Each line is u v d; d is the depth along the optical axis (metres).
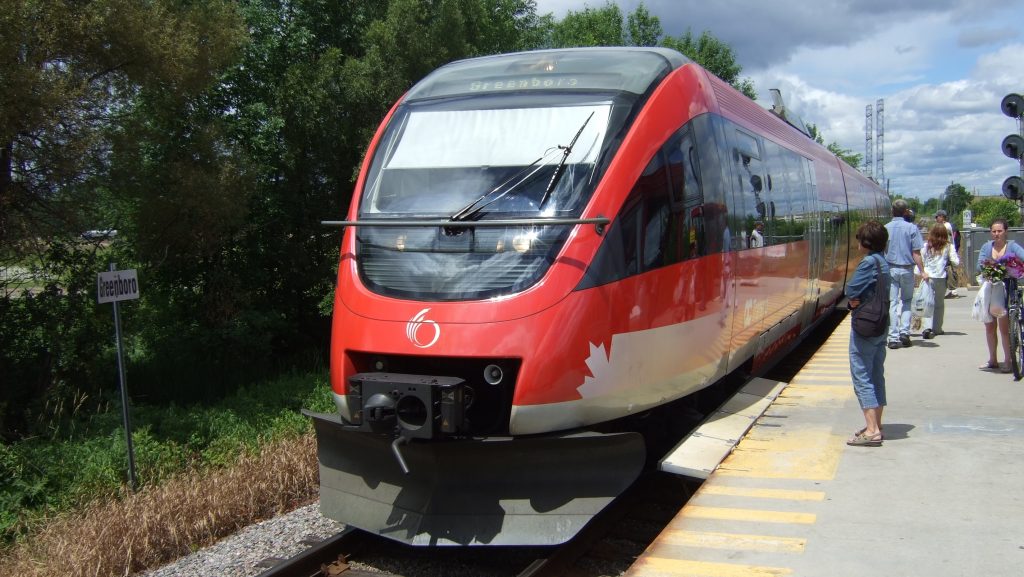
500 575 5.19
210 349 16.33
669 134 5.88
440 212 5.41
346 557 5.38
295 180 18.25
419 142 5.88
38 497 9.20
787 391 7.86
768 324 8.34
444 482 5.07
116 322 8.76
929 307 11.23
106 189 12.70
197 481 7.38
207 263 17.19
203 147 14.03
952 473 5.17
